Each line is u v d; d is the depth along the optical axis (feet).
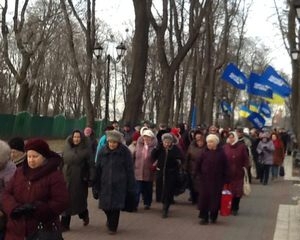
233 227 39.09
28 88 118.11
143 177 44.45
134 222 39.27
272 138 80.53
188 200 51.31
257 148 72.74
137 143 45.42
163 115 79.87
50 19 120.37
